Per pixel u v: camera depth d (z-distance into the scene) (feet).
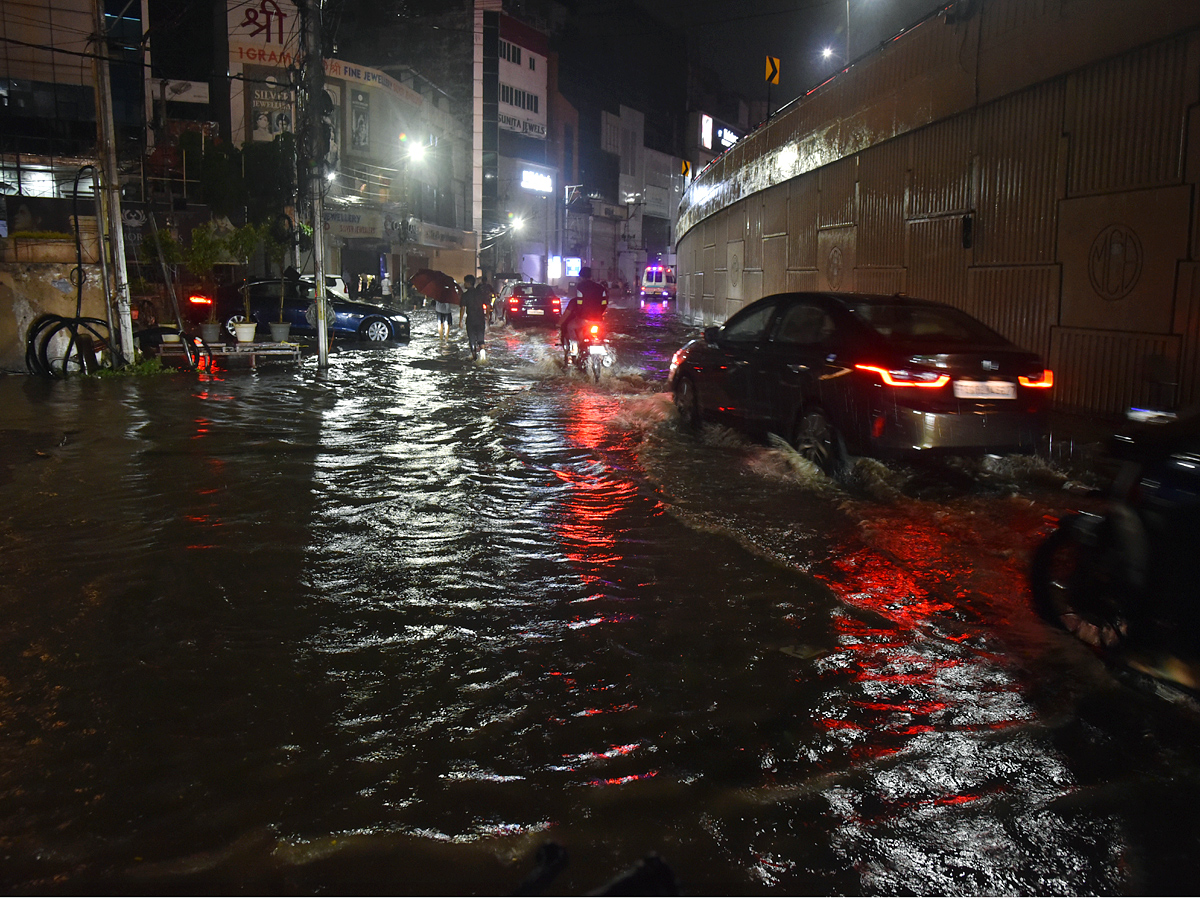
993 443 22.48
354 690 11.94
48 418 33.37
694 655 13.15
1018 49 38.14
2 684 12.01
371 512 20.83
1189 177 29.84
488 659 12.96
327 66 134.92
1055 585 14.15
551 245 245.86
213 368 51.65
